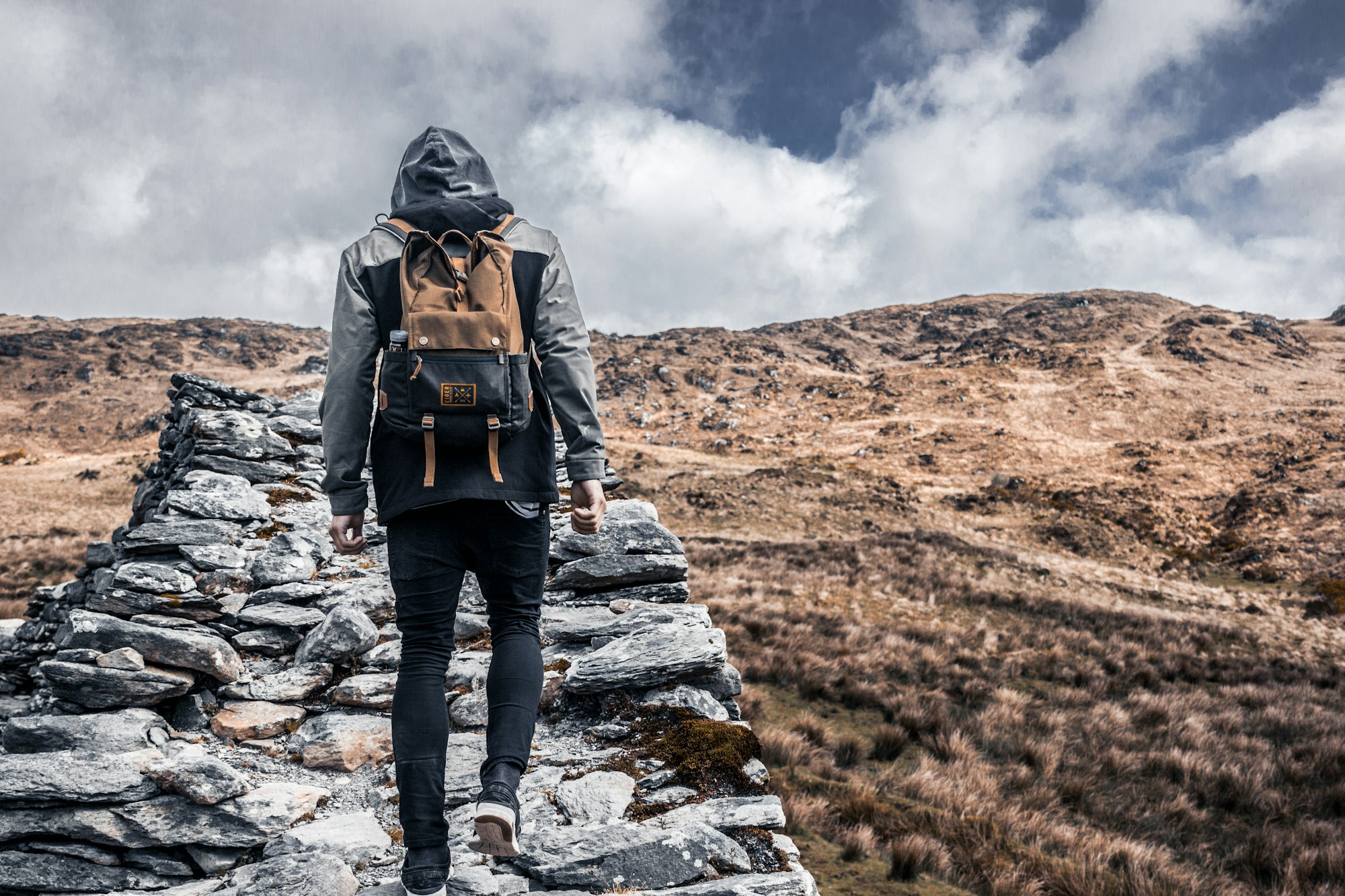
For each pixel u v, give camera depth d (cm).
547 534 193
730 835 238
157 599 377
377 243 183
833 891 548
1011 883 580
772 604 1723
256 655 369
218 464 560
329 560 468
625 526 441
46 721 286
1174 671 1421
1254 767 939
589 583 418
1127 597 2872
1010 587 2581
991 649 1485
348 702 337
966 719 1054
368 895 198
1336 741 1030
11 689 541
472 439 165
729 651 1243
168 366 12219
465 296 170
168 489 580
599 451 183
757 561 2428
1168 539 4681
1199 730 1079
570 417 181
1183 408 8781
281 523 502
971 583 2289
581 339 187
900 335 15375
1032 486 5994
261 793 260
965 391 9594
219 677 336
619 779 268
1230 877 698
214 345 13788
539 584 193
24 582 2108
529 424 180
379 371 179
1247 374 10100
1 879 228
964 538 4297
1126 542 4494
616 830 231
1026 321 14000
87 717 294
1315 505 4894
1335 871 691
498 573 185
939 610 1902
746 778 270
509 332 170
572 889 211
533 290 184
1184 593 3152
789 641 1317
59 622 555
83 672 314
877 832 663
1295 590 3584
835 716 1035
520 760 172
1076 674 1323
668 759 279
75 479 5412
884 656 1327
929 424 8506
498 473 168
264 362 13575
